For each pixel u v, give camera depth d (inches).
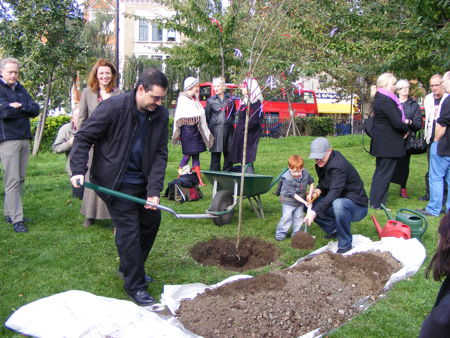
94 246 185.5
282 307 125.3
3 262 166.1
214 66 526.3
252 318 120.8
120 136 129.5
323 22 328.5
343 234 174.1
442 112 218.2
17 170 200.8
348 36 335.6
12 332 116.3
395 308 130.4
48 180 334.3
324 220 196.1
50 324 106.9
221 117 298.7
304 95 925.8
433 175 229.5
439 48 281.3
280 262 169.2
